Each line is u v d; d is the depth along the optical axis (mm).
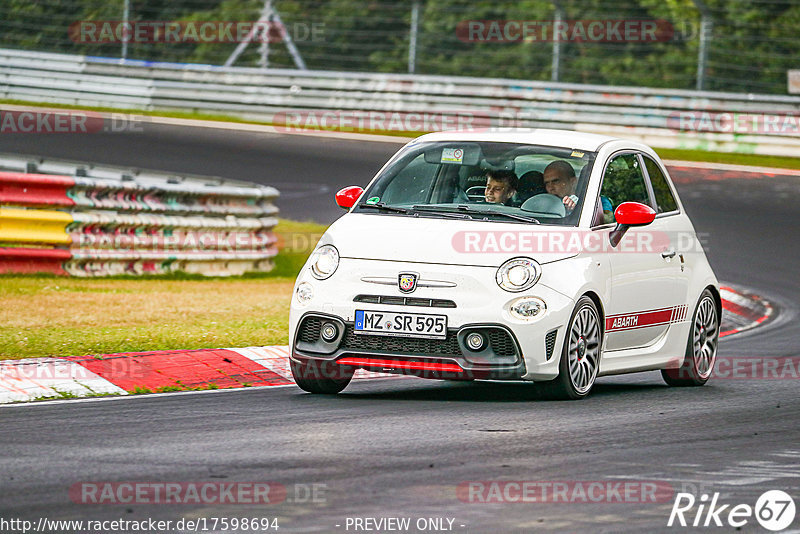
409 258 25969
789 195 72938
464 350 25391
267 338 33531
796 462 20562
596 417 24562
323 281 26391
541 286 25766
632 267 28500
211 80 103938
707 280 31734
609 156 29094
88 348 30266
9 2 133125
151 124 97000
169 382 27688
